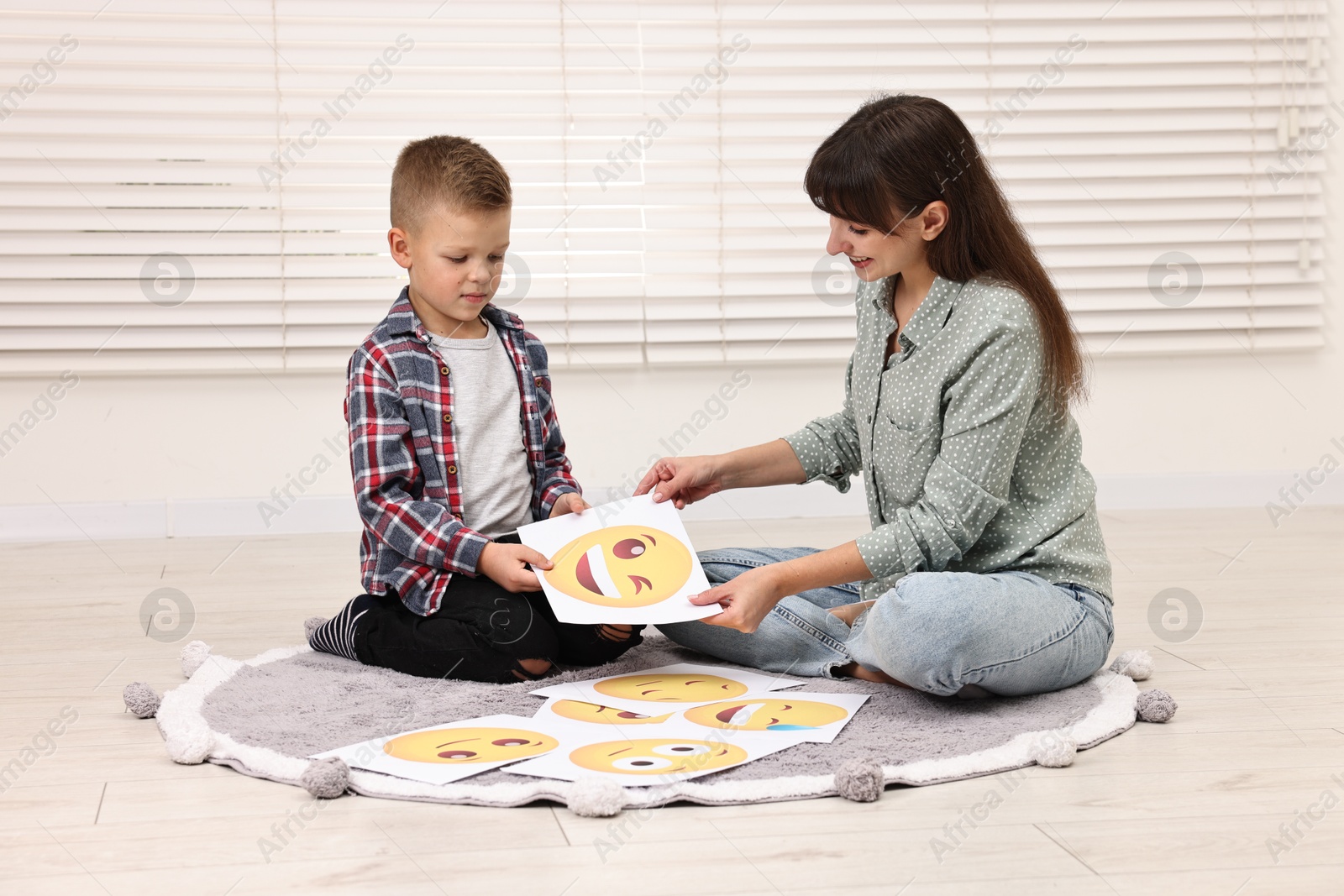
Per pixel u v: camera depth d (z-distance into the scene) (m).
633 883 0.84
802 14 2.79
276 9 2.64
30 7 2.57
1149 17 2.84
